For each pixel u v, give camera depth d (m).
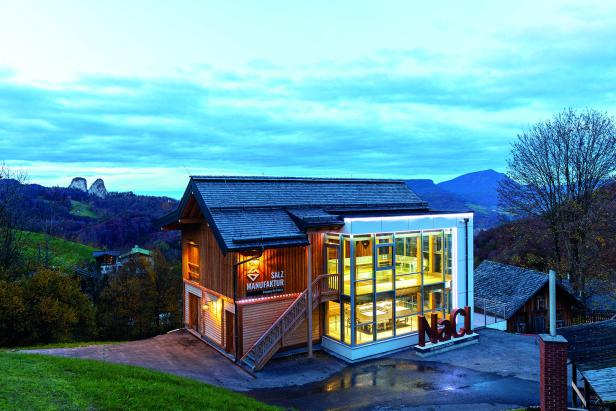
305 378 16.34
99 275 49.53
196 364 17.22
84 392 10.35
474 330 23.17
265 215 19.08
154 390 11.48
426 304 20.91
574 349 13.70
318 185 23.02
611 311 29.12
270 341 17.70
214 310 20.03
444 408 13.66
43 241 58.34
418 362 18.14
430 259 21.05
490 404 13.95
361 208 22.62
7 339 22.86
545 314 27.59
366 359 18.52
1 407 8.59
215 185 19.64
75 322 25.16
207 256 20.53
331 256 19.64
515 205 34.56
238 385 15.41
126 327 40.72
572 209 30.23
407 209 23.98
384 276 19.41
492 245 53.81
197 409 10.88
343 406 13.82
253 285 18.17
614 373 11.78
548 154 32.69
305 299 18.78
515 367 17.50
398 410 13.52
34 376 10.80
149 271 43.59
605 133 30.69
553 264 32.19
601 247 30.09
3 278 27.31
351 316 18.27
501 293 28.86
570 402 14.59
